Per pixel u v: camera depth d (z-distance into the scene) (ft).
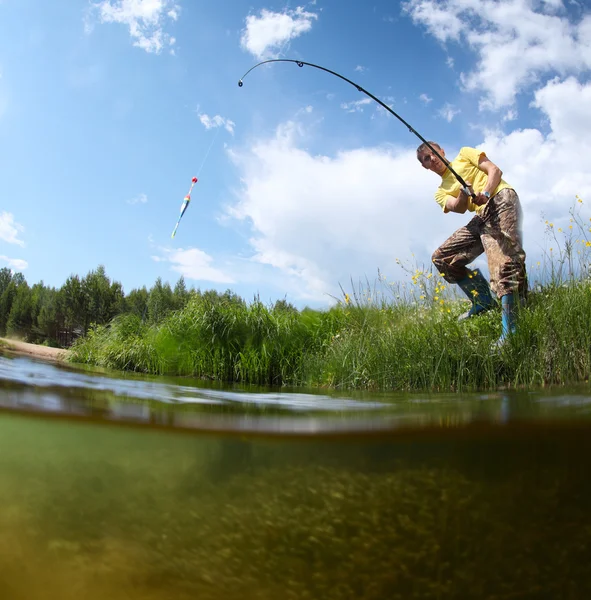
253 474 6.10
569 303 13.61
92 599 4.77
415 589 5.15
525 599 4.93
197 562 5.41
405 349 15.53
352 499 5.30
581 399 8.51
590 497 5.36
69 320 34.63
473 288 16.60
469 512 5.23
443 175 16.48
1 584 4.90
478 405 8.51
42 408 6.89
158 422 6.50
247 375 20.04
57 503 5.91
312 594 5.15
